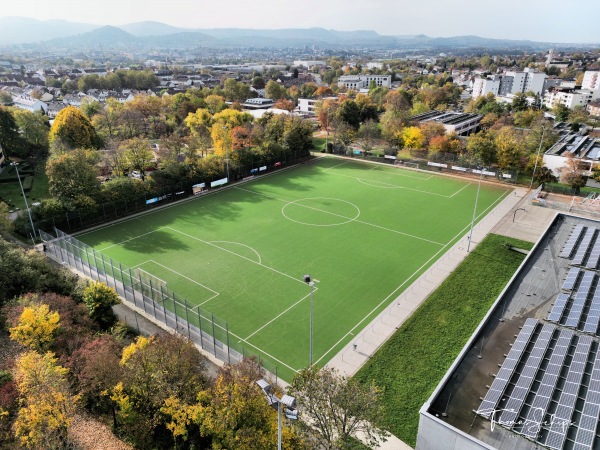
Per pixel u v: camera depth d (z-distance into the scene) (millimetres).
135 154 85188
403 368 38594
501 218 73688
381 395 30719
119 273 53125
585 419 23812
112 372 31422
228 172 91812
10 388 32031
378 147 118188
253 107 185625
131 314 46062
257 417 27688
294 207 78688
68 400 29641
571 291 36844
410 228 69562
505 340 31328
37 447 27531
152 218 73188
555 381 26500
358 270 56094
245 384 28938
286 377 37625
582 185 85938
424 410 24641
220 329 43062
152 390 31000
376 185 92188
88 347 34594
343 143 119188
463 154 102125
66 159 68312
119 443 29891
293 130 108625
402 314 46719
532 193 85750
